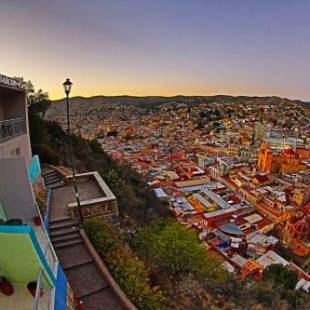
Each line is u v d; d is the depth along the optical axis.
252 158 111.69
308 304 13.92
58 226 10.45
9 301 5.36
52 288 5.72
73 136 29.59
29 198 8.41
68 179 15.60
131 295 7.38
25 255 5.30
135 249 11.34
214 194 65.19
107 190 13.00
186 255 10.75
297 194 63.88
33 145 19.09
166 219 16.62
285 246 46.25
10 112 13.01
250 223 53.06
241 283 14.20
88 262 8.70
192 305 9.01
